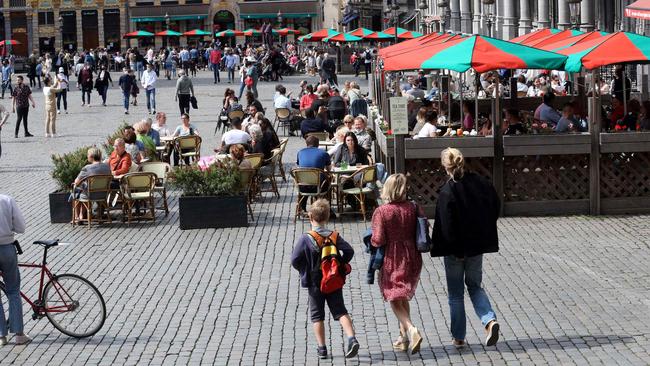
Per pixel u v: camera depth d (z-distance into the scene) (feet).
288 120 152.87
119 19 437.99
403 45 119.96
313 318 48.37
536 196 83.20
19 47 438.40
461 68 82.07
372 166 83.87
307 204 89.86
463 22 238.27
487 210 48.16
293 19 440.04
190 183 82.64
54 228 84.07
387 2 314.96
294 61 319.68
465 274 49.34
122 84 191.01
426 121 101.96
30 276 67.00
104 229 83.05
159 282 64.59
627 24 147.02
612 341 49.96
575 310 55.67
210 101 214.69
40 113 198.80
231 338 52.47
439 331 52.70
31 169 120.67
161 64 334.03
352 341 47.65
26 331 54.60
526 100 123.44
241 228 82.17
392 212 48.49
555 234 75.82
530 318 54.44
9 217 51.93
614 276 62.85
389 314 56.08
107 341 52.47
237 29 437.17
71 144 145.07
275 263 69.26
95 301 53.42
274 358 48.98
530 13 186.09
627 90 115.96
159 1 435.94
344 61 306.96
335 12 427.33
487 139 81.56
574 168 82.94
